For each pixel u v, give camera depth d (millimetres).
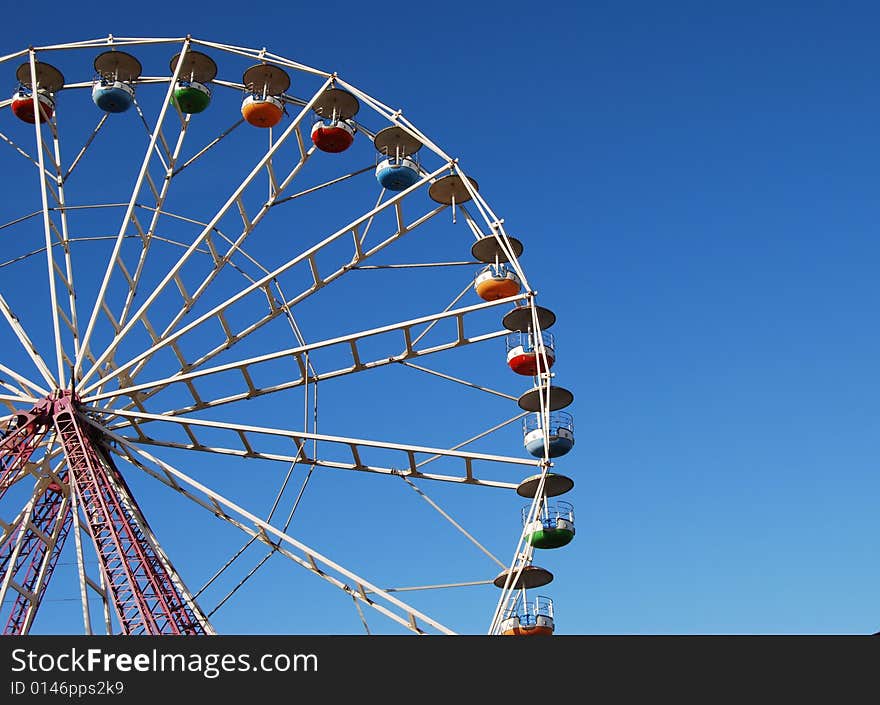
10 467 28703
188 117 34156
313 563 28703
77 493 28578
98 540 27734
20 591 28234
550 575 28469
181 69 33875
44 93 33906
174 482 30109
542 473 28688
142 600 27062
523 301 30438
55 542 30234
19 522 29672
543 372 30828
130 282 31953
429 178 31484
